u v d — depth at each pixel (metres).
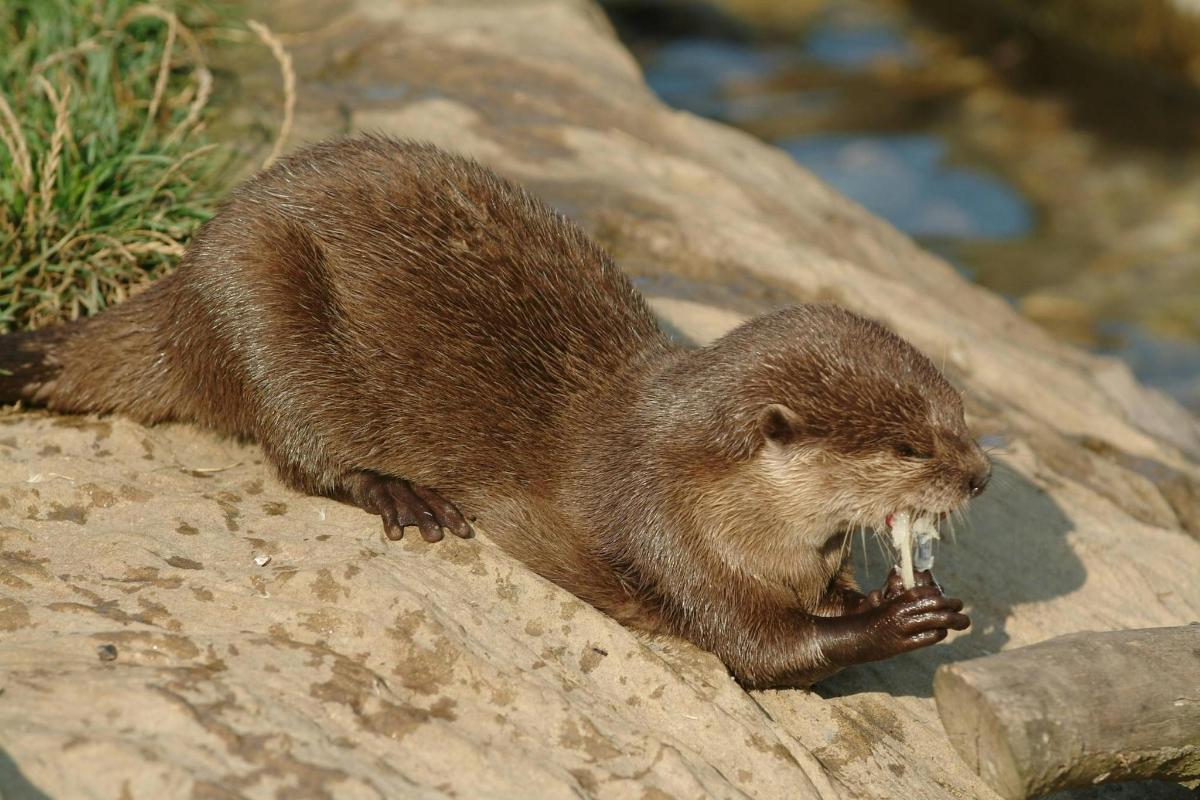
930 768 11.30
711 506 11.36
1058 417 17.83
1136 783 12.12
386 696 9.81
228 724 9.15
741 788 10.18
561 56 22.86
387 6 23.66
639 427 11.76
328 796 8.74
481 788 9.25
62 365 13.11
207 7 21.31
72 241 14.73
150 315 13.02
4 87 17.55
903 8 38.75
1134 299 25.64
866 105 32.62
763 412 11.16
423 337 12.06
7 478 11.83
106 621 10.17
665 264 17.73
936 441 11.20
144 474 12.26
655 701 10.69
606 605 11.64
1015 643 13.14
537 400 12.07
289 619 10.39
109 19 18.91
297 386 12.08
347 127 19.16
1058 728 9.68
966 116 32.31
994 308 21.50
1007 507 15.00
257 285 12.09
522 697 10.11
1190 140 31.62
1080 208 28.58
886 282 18.91
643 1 38.44
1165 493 16.88
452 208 12.40
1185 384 23.44
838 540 11.88
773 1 38.88
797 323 11.68
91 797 8.39
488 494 12.14
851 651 11.09
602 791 9.55
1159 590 14.45
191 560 11.10
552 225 12.71
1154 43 33.75
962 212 28.27
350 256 12.16
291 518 12.04
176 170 15.90
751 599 11.39
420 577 11.14
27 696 9.09
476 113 20.28
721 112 31.84
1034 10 36.38
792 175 22.06
